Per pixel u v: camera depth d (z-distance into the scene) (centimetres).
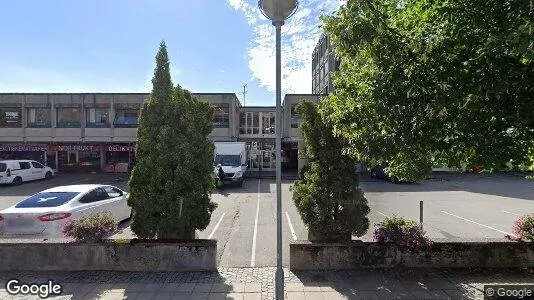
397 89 438
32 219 785
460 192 2075
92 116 3334
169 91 738
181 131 738
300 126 729
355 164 699
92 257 674
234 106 3378
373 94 452
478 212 1393
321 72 4588
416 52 437
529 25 347
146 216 709
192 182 719
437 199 1778
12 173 2436
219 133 3341
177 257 674
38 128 3306
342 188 688
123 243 678
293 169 3722
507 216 1307
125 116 3344
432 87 426
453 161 494
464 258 676
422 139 461
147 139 726
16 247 675
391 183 2583
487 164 443
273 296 555
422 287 588
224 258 773
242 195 1933
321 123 700
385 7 500
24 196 1944
